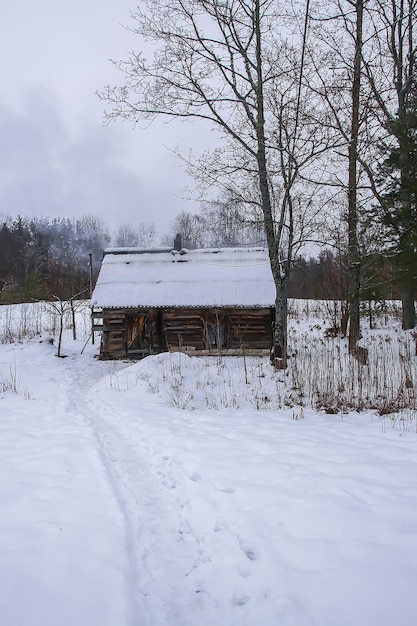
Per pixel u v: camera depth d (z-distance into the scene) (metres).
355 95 12.73
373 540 3.19
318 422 7.35
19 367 13.90
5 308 24.89
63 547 3.24
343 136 12.73
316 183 12.53
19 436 6.24
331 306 23.11
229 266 17.53
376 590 2.64
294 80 12.08
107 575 2.94
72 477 4.66
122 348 16.38
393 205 12.25
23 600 2.65
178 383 10.64
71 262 55.09
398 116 13.18
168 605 2.81
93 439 6.11
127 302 16.20
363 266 13.07
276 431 6.54
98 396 9.88
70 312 21.56
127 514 3.95
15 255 54.53
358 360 11.73
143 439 6.32
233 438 6.14
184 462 5.20
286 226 12.87
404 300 15.74
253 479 4.50
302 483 4.28
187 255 18.47
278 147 12.43
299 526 3.47
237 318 16.22
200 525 3.77
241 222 13.24
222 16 11.29
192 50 11.30
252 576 2.96
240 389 10.62
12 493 4.21
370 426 6.97
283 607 2.60
